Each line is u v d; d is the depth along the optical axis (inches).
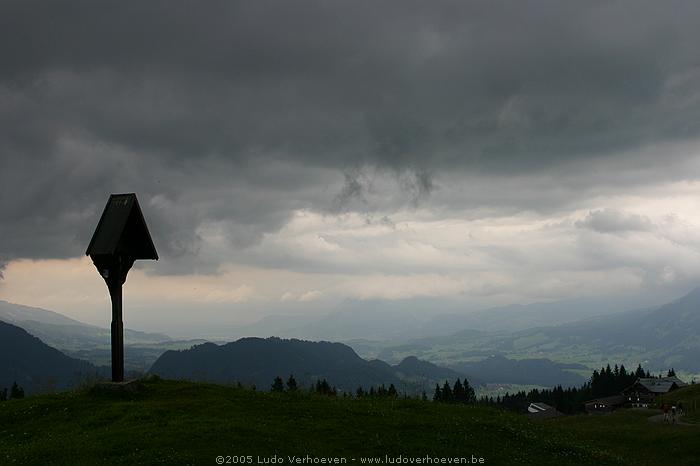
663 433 1734.7
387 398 1626.5
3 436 1127.6
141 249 1396.4
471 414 1470.2
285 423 1175.6
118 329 1358.3
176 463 932.6
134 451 976.3
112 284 1359.5
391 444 1127.0
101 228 1349.7
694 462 1466.5
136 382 1358.3
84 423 1142.3
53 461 946.1
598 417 2353.6
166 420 1138.0
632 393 5516.7
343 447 1088.8
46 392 1477.6
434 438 1196.5
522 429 1378.0
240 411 1232.8
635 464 1318.9
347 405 1385.3
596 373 6451.8
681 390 3326.8
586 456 1269.7
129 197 1376.7
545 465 1154.0
